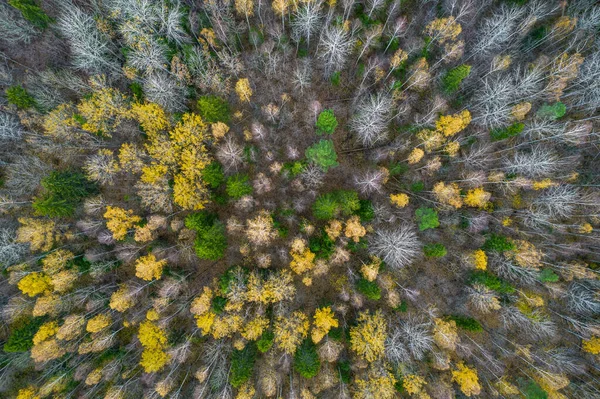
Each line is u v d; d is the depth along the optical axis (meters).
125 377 31.86
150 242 33.38
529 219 33.06
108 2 31.30
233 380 29.67
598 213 32.56
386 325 31.64
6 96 33.09
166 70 30.50
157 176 30.86
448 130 30.61
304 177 32.56
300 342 29.97
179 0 30.62
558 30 31.62
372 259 31.77
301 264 29.86
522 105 30.23
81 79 32.75
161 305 30.78
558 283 33.47
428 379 32.44
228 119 33.38
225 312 30.52
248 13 31.92
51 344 29.89
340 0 33.38
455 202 31.28
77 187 31.73
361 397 29.95
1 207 32.31
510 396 33.06
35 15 30.98
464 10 31.38
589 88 31.22
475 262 31.81
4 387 32.62
